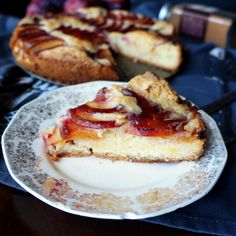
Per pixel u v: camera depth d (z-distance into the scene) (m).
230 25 0.45
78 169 0.24
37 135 0.26
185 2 0.61
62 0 0.46
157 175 0.24
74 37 0.37
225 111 0.31
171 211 0.21
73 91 0.30
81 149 0.25
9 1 0.55
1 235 0.20
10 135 0.25
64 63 0.34
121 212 0.20
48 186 0.22
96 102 0.26
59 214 0.21
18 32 0.37
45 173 0.23
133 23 0.43
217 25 0.45
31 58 0.35
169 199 0.21
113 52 0.42
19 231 0.20
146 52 0.41
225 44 0.45
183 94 0.34
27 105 0.28
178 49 0.40
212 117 0.30
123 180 0.23
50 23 0.39
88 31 0.40
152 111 0.26
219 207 0.22
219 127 0.29
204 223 0.21
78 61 0.34
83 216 0.21
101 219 0.21
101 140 0.25
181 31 0.48
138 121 0.25
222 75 0.38
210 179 0.23
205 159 0.25
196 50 0.43
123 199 0.21
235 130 0.29
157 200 0.21
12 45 0.37
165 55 0.40
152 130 0.25
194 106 0.27
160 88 0.26
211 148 0.25
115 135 0.25
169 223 0.21
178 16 0.48
